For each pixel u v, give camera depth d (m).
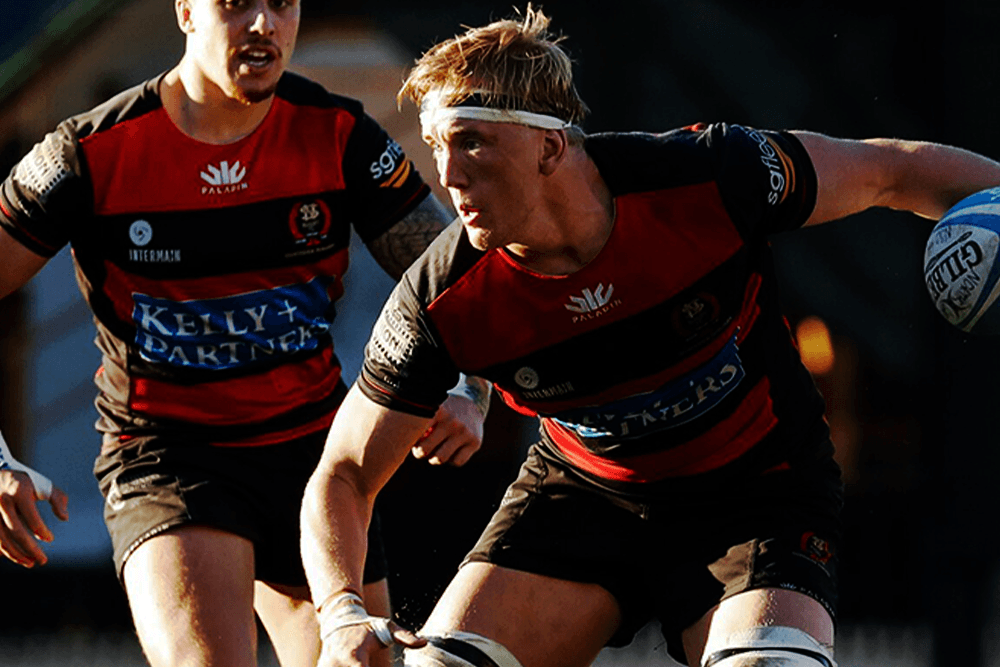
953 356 28.86
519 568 12.27
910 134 33.22
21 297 33.00
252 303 13.54
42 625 32.00
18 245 13.32
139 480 13.53
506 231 10.61
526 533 12.48
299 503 13.86
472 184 10.44
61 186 13.16
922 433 30.48
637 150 11.11
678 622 11.93
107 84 32.06
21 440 33.00
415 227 14.05
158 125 13.26
